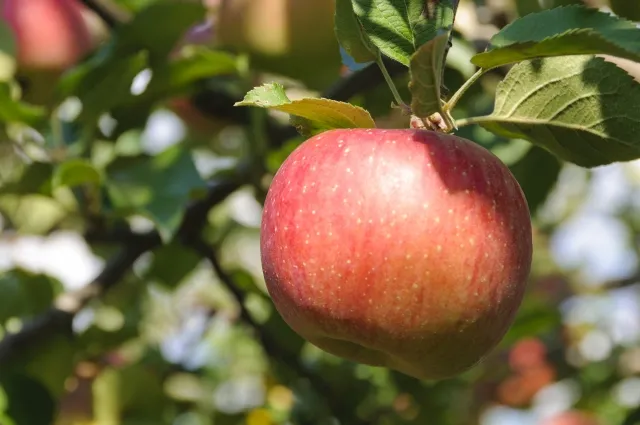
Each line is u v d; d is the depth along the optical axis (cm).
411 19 59
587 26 55
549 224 151
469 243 56
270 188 59
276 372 90
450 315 57
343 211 56
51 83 81
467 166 57
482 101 80
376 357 60
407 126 70
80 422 80
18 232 88
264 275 60
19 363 80
